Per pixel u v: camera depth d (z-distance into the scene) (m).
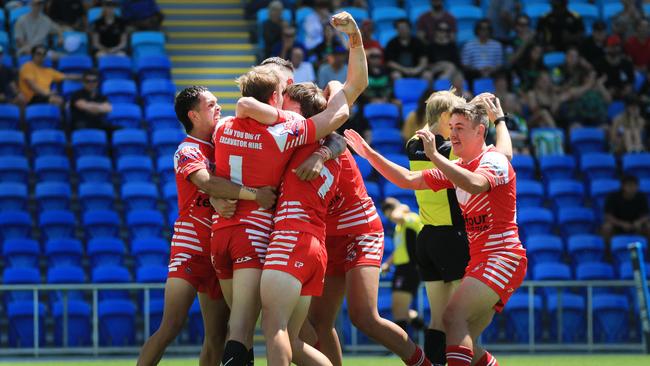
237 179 17.33
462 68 47.00
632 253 32.38
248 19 51.91
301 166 17.05
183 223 18.77
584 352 36.53
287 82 18.78
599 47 48.88
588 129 45.31
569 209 41.28
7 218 38.91
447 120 20.70
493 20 51.47
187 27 51.19
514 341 36.62
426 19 48.62
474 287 17.92
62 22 48.72
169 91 45.53
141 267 37.22
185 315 18.80
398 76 45.84
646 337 32.69
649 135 46.69
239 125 17.30
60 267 36.84
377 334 18.77
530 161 43.09
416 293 35.62
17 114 43.56
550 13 49.78
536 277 38.47
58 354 34.88
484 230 18.14
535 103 45.78
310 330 19.00
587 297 36.62
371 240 18.94
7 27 50.09
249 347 17.17
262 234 17.30
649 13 53.25
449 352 17.69
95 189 40.28
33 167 42.50
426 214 20.88
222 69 48.50
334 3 49.81
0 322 35.59
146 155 43.16
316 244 17.11
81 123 43.06
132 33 48.28
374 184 40.84
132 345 35.44
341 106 17.72
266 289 16.73
